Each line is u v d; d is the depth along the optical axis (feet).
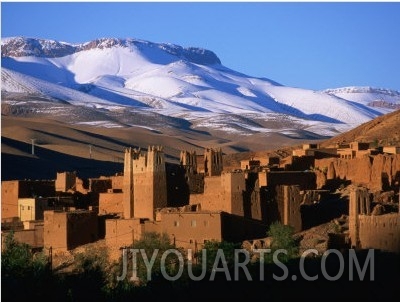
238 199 531.50
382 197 544.62
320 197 571.69
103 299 466.29
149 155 568.41
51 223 564.71
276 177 585.63
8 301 449.89
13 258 485.97
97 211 600.80
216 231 509.35
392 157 592.19
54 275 482.69
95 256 518.37
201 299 452.35
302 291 436.76
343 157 650.43
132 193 583.58
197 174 593.01
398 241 461.78
